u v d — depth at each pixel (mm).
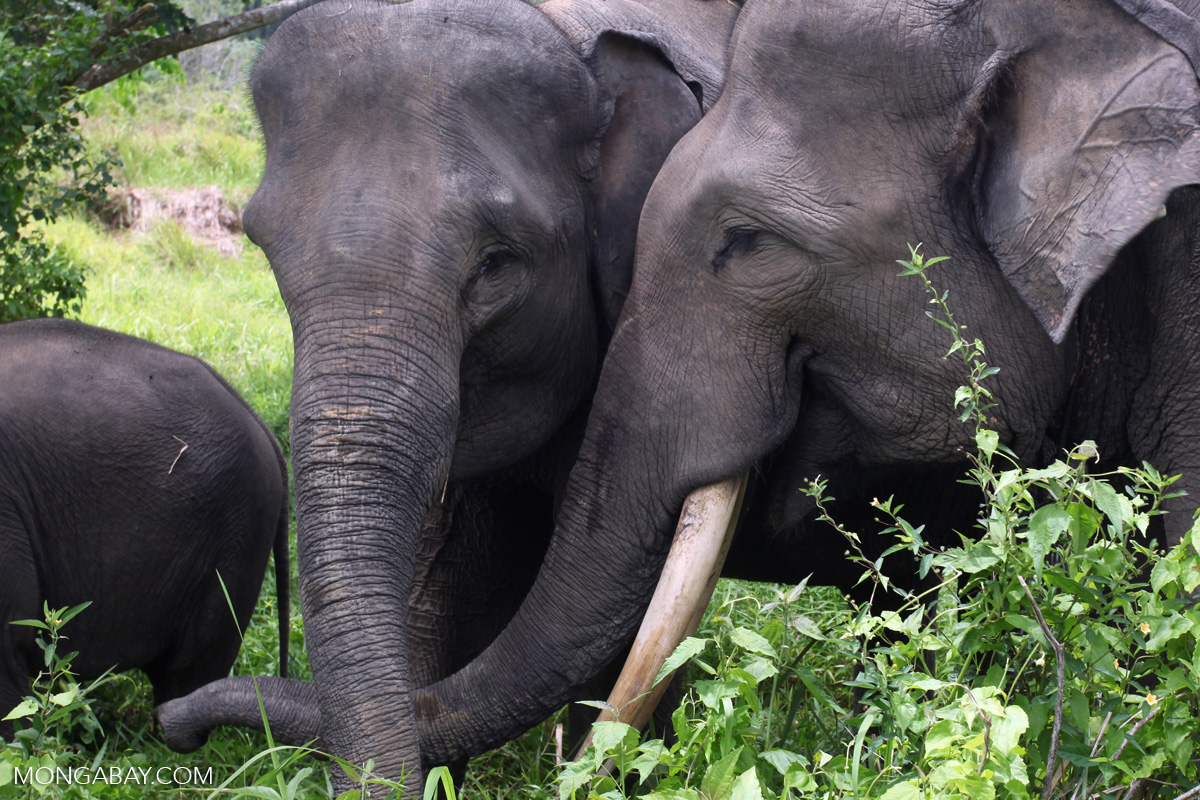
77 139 6945
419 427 3166
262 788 2865
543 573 3686
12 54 6383
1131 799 2631
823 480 3729
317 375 3135
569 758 4176
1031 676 2863
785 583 4375
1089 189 3018
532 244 3490
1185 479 3389
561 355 3773
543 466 4145
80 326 4793
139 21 7109
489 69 3482
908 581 4277
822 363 3500
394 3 3578
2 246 6953
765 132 3367
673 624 3420
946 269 3293
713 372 3496
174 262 13312
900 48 3221
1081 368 3559
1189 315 3344
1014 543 2648
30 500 4438
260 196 3350
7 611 4363
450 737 3623
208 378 4918
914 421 3445
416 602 4395
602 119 3773
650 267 3582
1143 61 2996
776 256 3371
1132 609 2660
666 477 3557
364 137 3340
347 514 3051
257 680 3359
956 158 3236
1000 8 3170
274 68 3521
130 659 4770
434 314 3234
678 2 4469
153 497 4625
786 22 3346
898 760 2611
